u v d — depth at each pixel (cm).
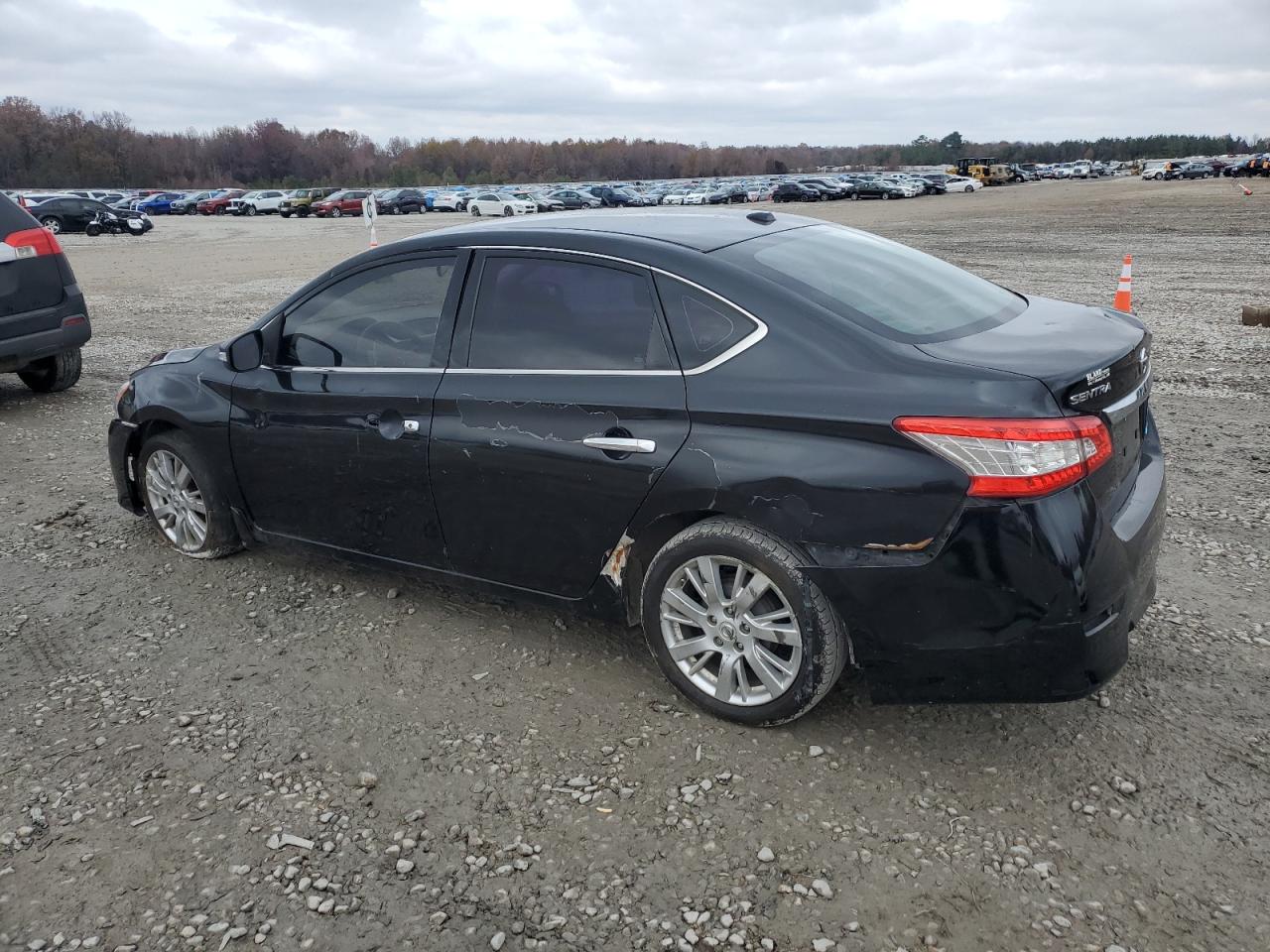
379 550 408
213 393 447
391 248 395
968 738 322
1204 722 328
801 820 285
